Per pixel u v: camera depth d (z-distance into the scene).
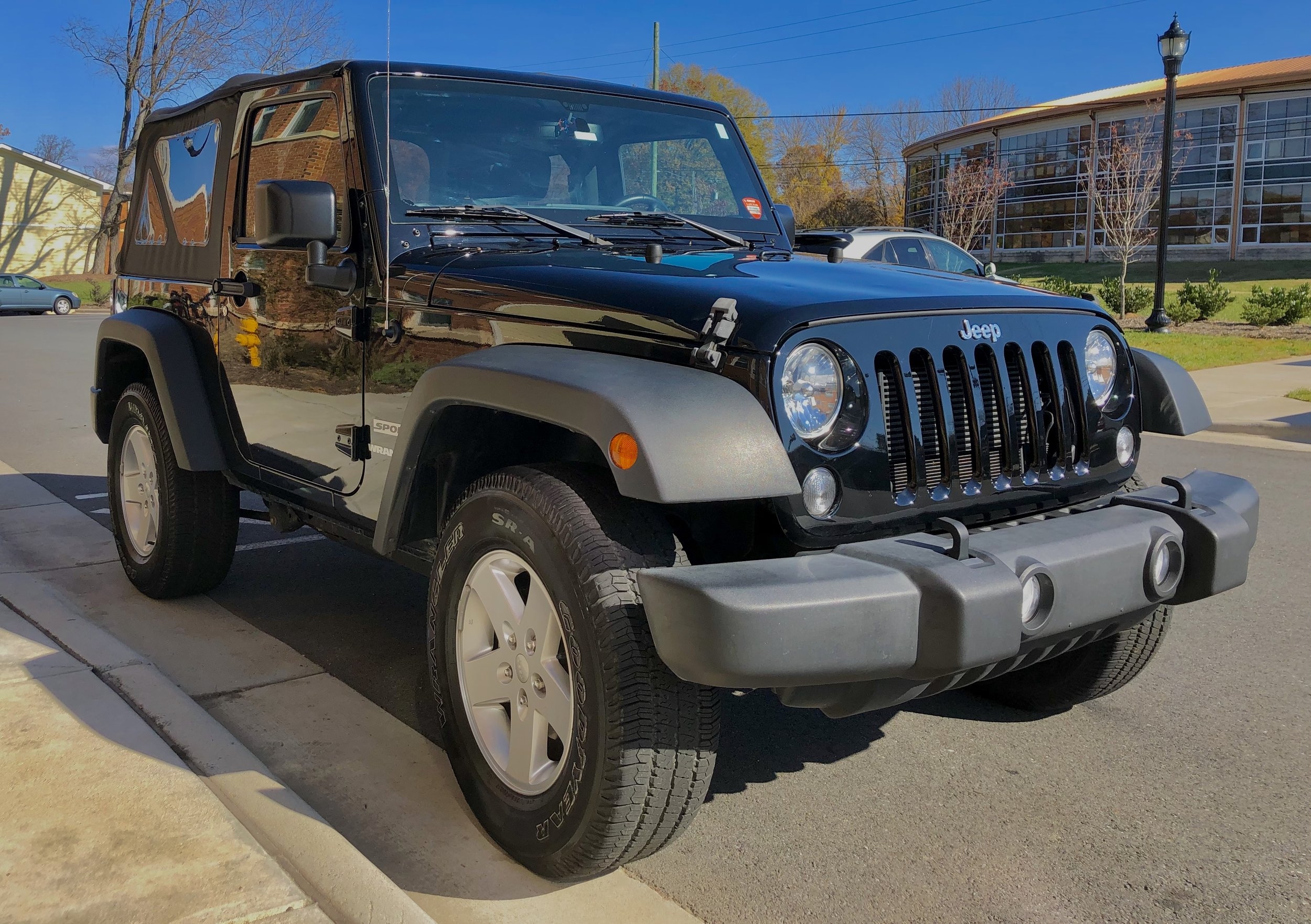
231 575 4.96
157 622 4.25
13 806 2.61
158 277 4.45
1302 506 6.74
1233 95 40.81
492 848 2.64
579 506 2.32
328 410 3.31
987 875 2.58
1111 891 2.52
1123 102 42.28
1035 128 46.56
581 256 2.97
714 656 2.00
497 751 2.59
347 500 3.27
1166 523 2.56
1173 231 43.34
